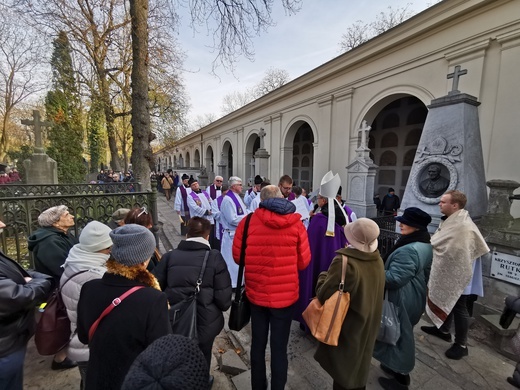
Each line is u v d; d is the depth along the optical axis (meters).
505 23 5.46
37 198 3.15
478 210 3.50
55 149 9.22
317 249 2.73
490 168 5.75
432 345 2.62
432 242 2.49
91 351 1.13
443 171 3.68
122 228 1.27
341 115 9.88
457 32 6.28
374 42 8.16
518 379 1.94
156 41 8.56
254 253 1.87
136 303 1.14
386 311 1.93
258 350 1.90
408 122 9.92
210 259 1.83
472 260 2.31
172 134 15.84
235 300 1.99
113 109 13.25
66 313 1.82
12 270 1.54
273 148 14.52
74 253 1.72
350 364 1.61
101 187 8.48
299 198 4.61
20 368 1.47
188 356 0.74
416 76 7.30
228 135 21.05
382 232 4.34
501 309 2.90
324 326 1.57
